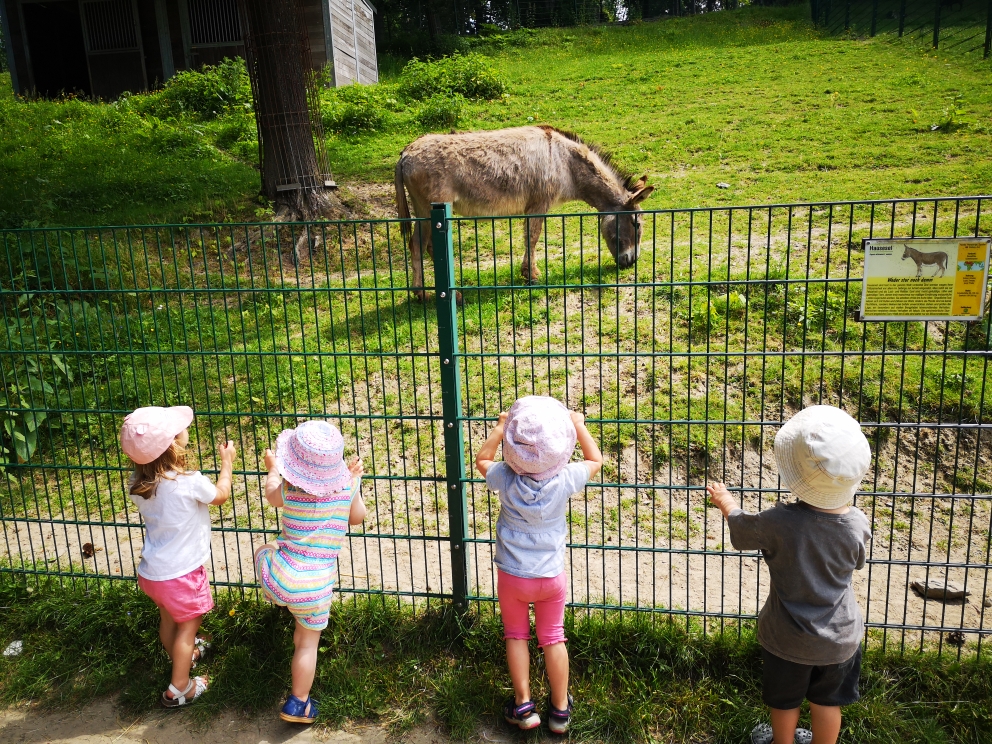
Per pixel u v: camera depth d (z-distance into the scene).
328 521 3.34
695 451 5.29
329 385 6.29
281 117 10.78
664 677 3.46
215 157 14.23
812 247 7.92
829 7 25.53
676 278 7.50
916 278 3.12
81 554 4.46
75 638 3.91
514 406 3.19
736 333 6.48
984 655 3.40
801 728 3.21
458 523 3.68
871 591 4.11
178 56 20.28
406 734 3.32
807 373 5.80
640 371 6.07
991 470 5.08
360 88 18.09
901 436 5.32
